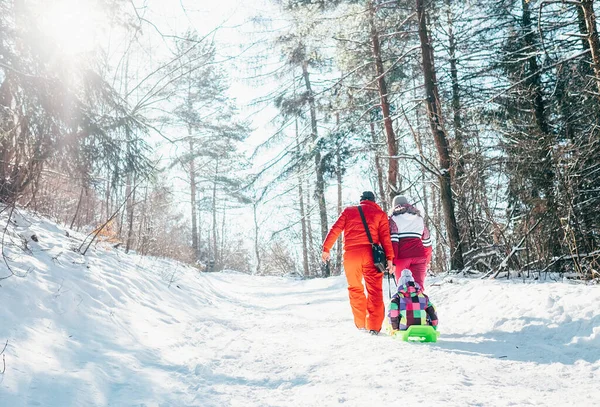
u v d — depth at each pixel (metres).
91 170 6.35
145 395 3.35
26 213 6.76
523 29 13.09
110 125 6.39
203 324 6.23
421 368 3.87
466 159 11.62
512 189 10.30
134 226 11.73
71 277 5.28
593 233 9.34
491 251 10.29
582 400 3.06
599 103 9.93
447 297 7.23
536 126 10.80
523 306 5.60
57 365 3.43
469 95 14.52
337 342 5.27
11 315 3.84
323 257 6.14
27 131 5.71
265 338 5.61
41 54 5.60
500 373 3.75
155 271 8.49
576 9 11.32
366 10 12.35
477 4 12.91
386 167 19.34
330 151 16.47
